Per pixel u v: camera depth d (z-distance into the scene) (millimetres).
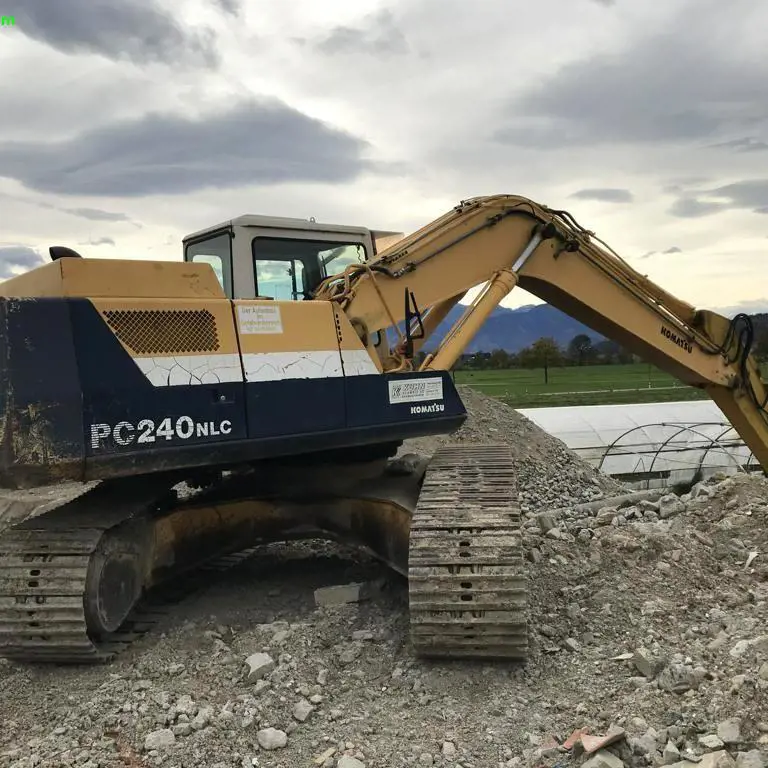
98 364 4121
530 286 6926
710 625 4773
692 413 19938
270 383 4668
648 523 6953
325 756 3457
